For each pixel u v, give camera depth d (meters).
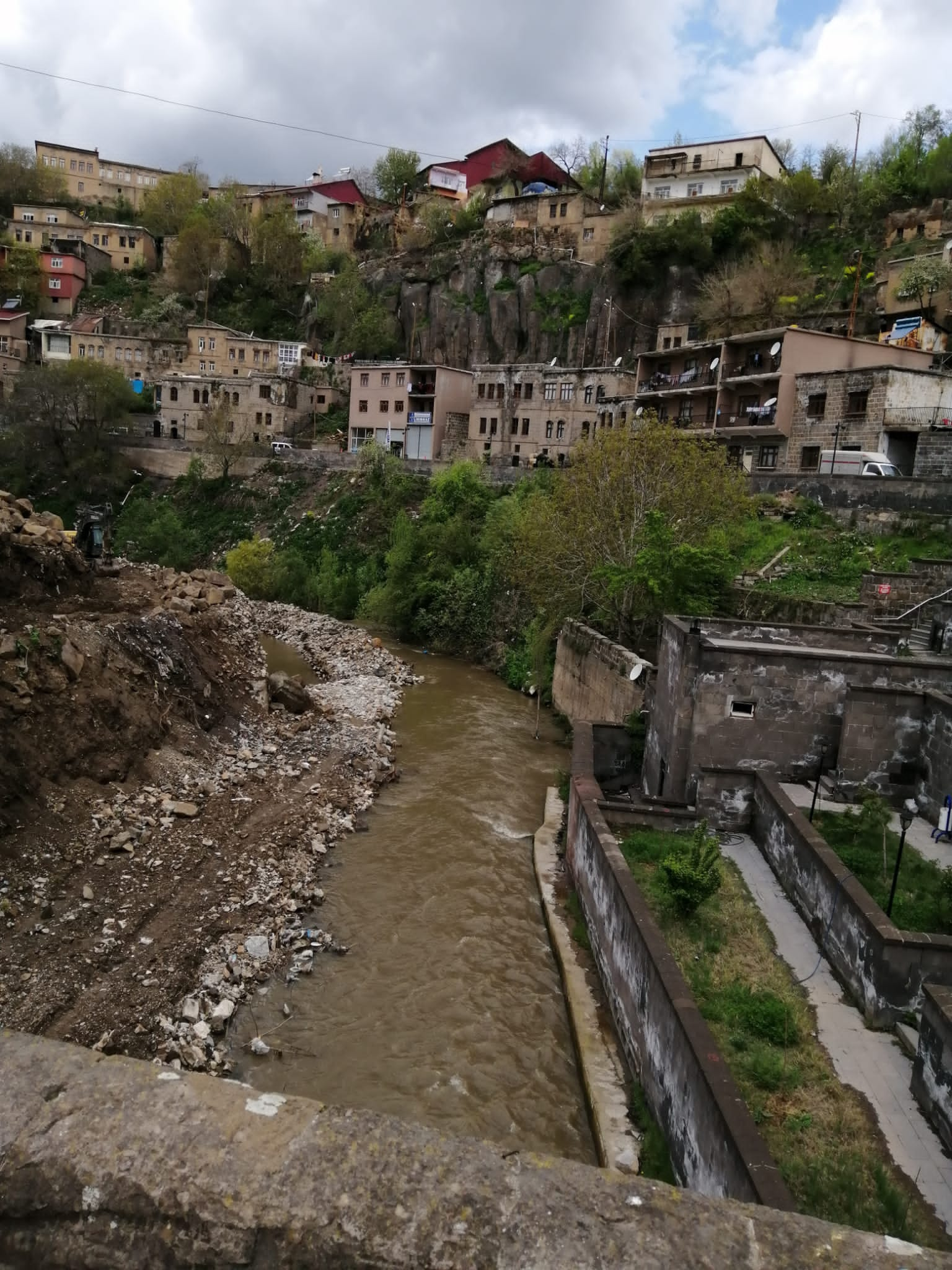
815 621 26.06
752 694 16.64
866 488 32.50
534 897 17.88
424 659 41.28
